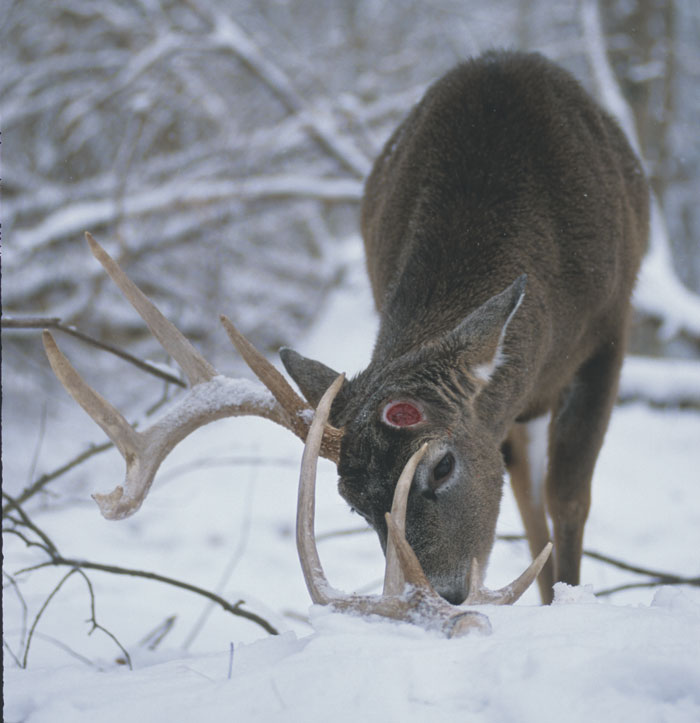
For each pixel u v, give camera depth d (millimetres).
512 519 8148
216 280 12789
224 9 16406
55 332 12875
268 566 7820
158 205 12852
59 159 14570
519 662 2801
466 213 5488
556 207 5660
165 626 5242
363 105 16641
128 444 4047
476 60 6359
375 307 6766
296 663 2965
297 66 15422
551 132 5785
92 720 2836
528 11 20016
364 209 7270
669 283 13227
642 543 8367
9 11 15102
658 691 2678
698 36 20422
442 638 3109
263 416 4254
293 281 14836
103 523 8711
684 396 11836
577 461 5988
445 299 5184
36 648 5094
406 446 4223
